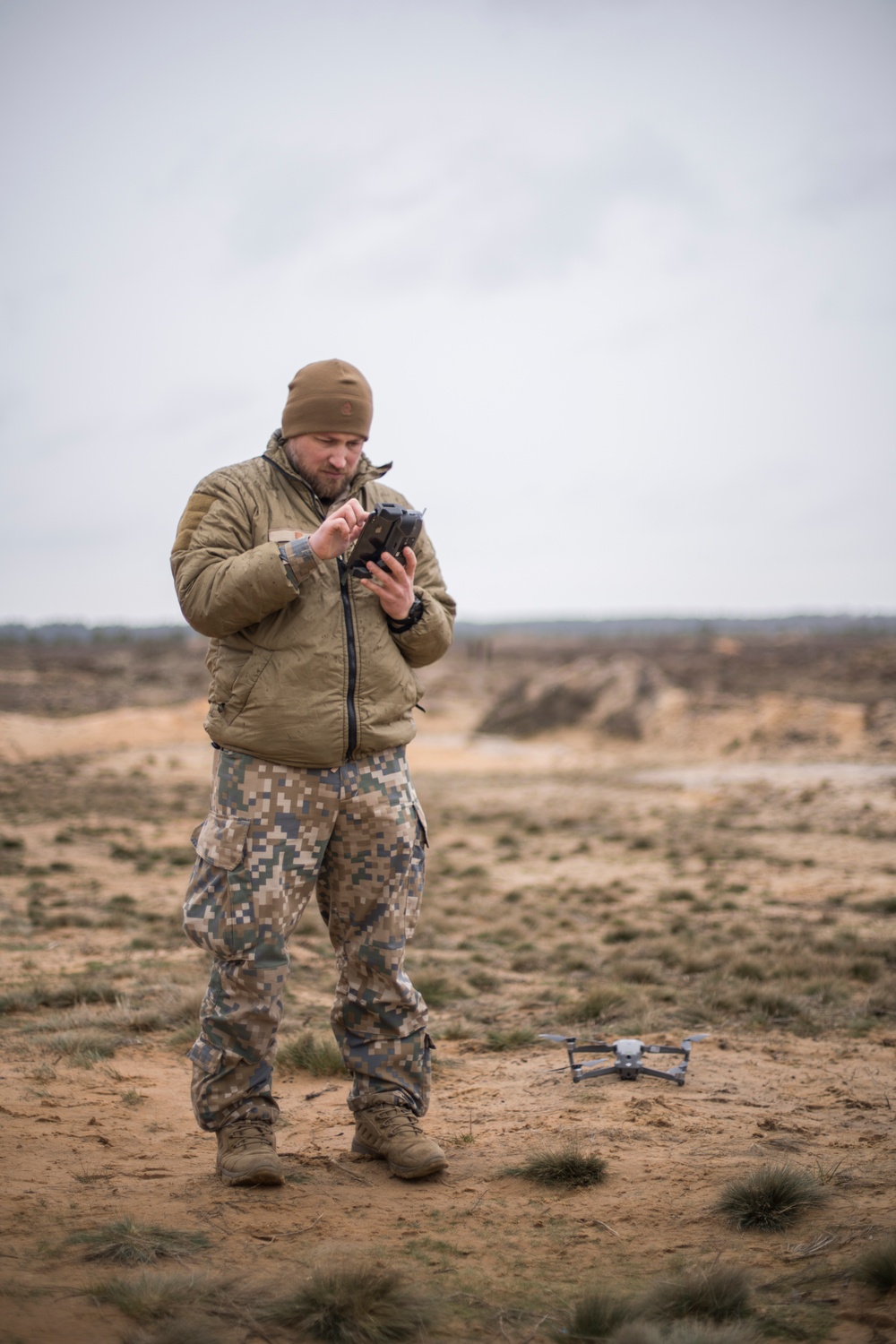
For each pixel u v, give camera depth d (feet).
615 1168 11.18
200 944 10.30
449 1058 17.54
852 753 119.24
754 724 134.92
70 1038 17.49
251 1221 9.40
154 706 222.89
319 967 27.07
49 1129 12.50
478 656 327.67
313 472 10.41
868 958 28.07
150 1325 7.24
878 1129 12.62
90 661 317.83
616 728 152.35
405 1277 8.29
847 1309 7.59
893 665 206.39
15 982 24.20
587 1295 7.66
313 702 9.94
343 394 10.16
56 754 145.48
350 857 10.53
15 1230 9.05
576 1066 15.72
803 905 42.73
